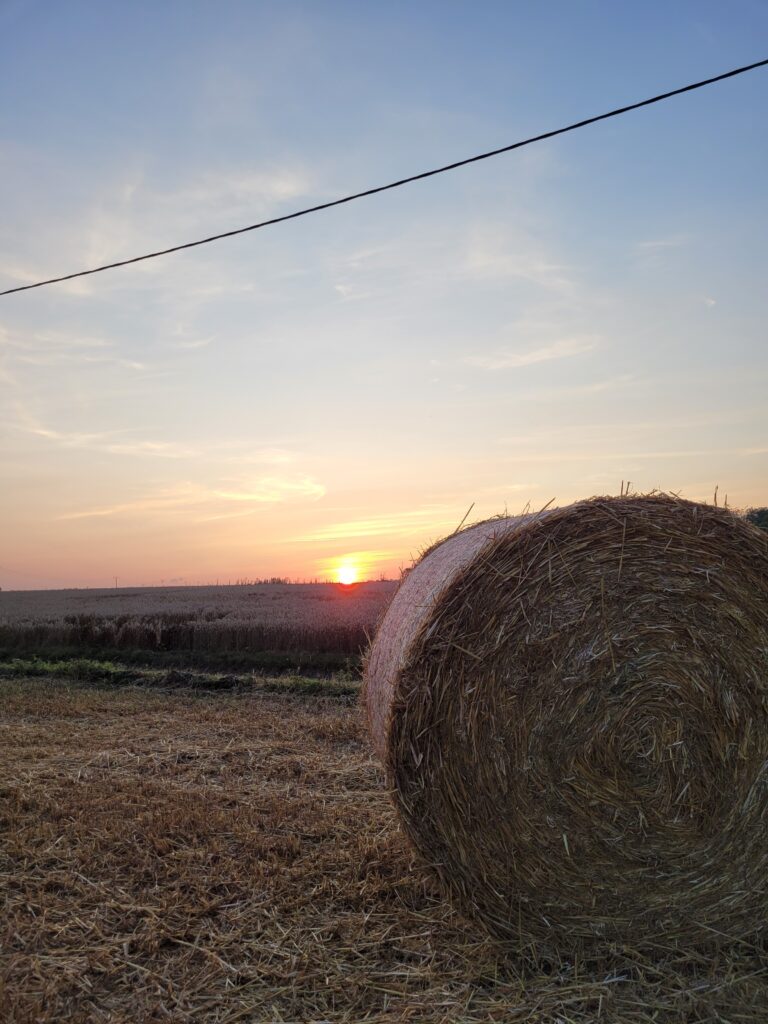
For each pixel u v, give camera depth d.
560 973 4.14
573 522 4.51
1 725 9.58
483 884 4.36
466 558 4.70
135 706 10.77
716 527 4.44
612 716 4.36
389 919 4.57
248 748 8.30
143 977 3.96
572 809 4.33
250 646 17.23
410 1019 3.67
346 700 11.34
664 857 4.30
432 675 4.46
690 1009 3.74
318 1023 3.61
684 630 4.39
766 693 4.31
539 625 4.43
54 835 5.73
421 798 4.45
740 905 4.28
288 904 4.66
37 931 4.36
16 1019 3.56
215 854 5.39
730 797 4.29
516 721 4.39
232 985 3.90
